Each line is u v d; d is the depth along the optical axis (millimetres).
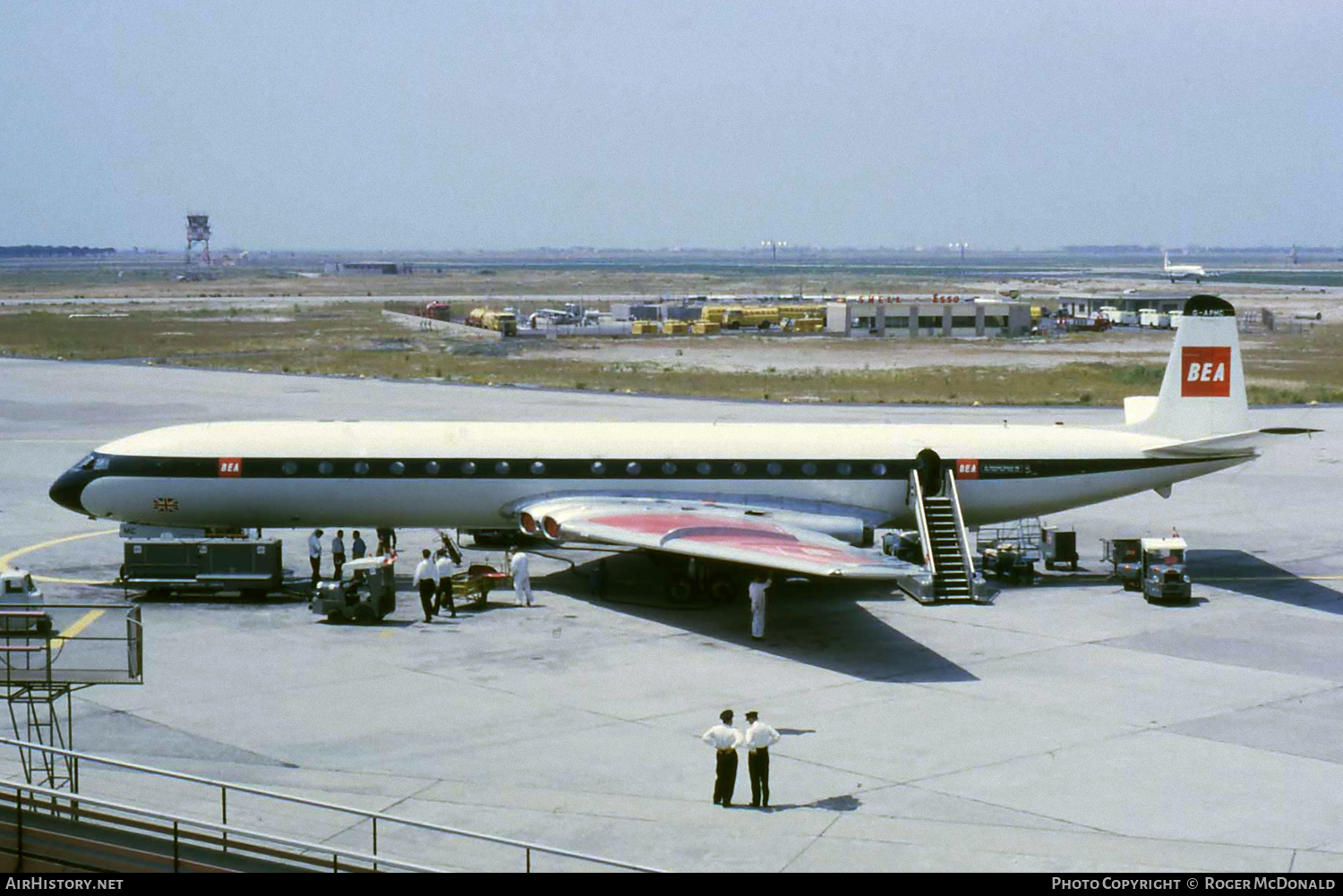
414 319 192125
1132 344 152625
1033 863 24672
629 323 182875
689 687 35875
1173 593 45094
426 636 40938
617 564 51844
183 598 45656
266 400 97562
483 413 91000
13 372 116562
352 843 25578
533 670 37406
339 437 48188
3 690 34062
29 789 22391
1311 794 28266
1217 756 30516
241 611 43938
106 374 115750
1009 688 35781
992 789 28516
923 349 146250
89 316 198125
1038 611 44531
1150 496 65875
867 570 37438
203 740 31344
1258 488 67812
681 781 29016
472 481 47688
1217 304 50125
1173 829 26391
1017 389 106438
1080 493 49594
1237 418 50625
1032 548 54375
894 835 26047
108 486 47312
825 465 48188
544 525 45531
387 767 29703
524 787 28609
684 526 43250
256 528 48500
